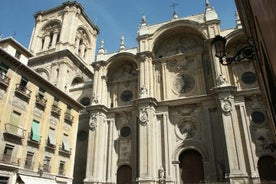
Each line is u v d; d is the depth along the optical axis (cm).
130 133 3541
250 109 3011
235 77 3297
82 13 5897
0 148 2378
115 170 3400
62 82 4609
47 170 2920
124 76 4066
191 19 3784
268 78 527
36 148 2825
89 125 3622
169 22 3809
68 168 3325
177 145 3206
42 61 5072
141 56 3747
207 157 2986
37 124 2908
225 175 2661
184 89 3547
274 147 2680
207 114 3159
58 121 3291
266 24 351
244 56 1049
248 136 2852
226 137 2773
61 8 5788
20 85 2769
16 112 2648
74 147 3528
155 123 3350
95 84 3938
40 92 3059
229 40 3334
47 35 5669
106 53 4250
